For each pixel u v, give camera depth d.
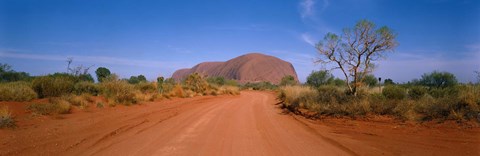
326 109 13.21
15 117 9.59
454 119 8.84
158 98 21.83
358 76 15.55
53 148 6.59
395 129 9.16
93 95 17.55
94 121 10.32
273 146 7.46
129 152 6.48
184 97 26.98
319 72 37.34
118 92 17.75
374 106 11.51
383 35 13.82
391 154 6.59
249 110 17.28
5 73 25.75
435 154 6.45
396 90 15.20
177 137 8.27
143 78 45.34
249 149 7.07
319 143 7.88
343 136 8.80
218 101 24.81
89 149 6.64
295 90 24.50
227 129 9.91
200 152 6.66
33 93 13.52
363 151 6.92
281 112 16.67
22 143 6.82
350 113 11.80
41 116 10.27
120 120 11.03
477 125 8.12
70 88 16.09
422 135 8.16
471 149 6.63
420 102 10.96
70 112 12.01
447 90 15.13
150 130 9.31
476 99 9.29
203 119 12.36
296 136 8.91
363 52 14.37
